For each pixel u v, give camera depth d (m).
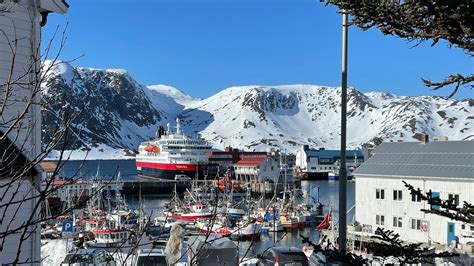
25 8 12.13
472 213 7.00
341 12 6.24
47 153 4.70
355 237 36.25
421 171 36.41
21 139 10.18
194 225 51.25
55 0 13.09
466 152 36.09
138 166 148.12
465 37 5.95
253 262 18.25
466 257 15.49
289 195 92.31
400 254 7.42
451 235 34.00
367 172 39.72
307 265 16.94
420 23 5.91
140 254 15.20
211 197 77.88
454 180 34.06
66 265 18.28
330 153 158.50
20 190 11.33
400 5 5.77
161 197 102.62
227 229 43.31
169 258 16.05
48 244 23.02
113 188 93.62
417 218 36.12
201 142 135.62
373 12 5.92
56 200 34.34
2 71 11.53
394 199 37.91
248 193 81.75
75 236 40.03
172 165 127.75
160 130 163.25
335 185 127.62
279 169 123.06
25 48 11.95
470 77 6.21
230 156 143.00
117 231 40.44
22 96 10.47
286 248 17.41
